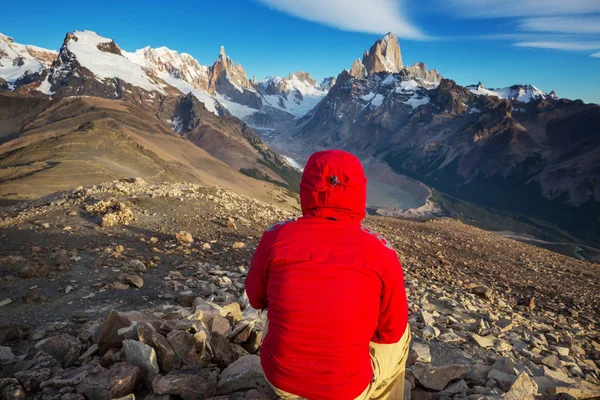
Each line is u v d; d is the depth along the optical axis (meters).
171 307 5.23
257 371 3.32
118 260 8.36
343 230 2.15
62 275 7.10
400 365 2.76
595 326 11.06
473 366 4.23
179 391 3.10
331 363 2.04
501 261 20.62
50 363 3.61
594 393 4.10
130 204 14.52
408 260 15.99
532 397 3.61
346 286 2.04
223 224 13.98
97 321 5.03
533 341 6.95
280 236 2.20
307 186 2.20
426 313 6.77
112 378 3.15
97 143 84.94
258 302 2.47
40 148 81.25
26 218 11.99
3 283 6.45
